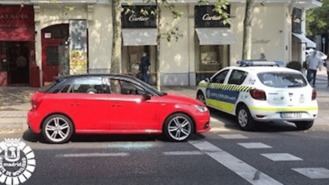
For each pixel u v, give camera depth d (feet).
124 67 84.84
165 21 83.66
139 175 27.78
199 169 29.32
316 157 33.06
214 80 51.85
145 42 82.28
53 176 27.55
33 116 37.99
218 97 50.08
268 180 26.73
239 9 85.20
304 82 45.16
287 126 48.21
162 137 41.09
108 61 82.99
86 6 81.46
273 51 88.22
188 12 84.33
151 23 82.94
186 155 33.65
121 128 38.45
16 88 78.89
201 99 54.39
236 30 85.40
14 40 81.92
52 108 37.78
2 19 81.35
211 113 53.47
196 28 84.64
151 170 29.04
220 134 43.42
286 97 43.96
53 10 81.51
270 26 87.81
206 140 40.06
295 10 97.30
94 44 82.43
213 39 83.97
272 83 44.24
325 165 30.55
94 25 82.23
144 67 78.28
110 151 35.01
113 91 38.63
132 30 82.48
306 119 44.50
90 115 38.11
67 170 29.04
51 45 82.74
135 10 81.35
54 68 82.99
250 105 44.06
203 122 39.63
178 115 39.17
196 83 85.61
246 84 45.19
